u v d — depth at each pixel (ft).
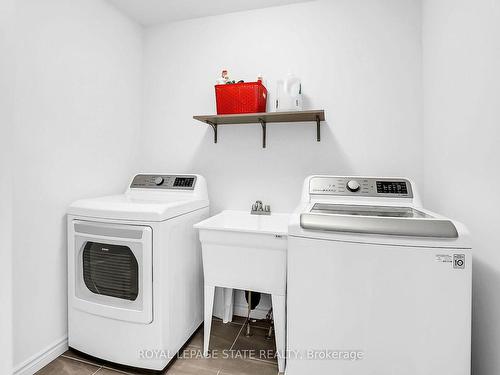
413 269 3.44
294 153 6.89
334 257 3.72
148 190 6.87
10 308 4.58
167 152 7.87
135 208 5.20
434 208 5.41
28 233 5.03
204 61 7.54
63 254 5.72
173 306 5.47
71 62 5.84
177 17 7.55
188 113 7.68
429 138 5.66
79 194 6.09
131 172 7.66
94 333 5.46
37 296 5.20
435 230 3.38
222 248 5.53
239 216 6.95
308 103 6.77
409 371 3.49
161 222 5.04
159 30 7.89
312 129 6.77
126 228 5.11
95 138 6.49
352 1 6.48
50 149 5.41
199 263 6.58
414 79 6.13
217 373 5.26
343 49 6.54
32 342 5.13
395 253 3.49
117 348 5.29
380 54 6.32
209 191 7.54
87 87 6.25
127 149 7.52
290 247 3.90
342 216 3.82
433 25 5.41
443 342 3.39
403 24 6.18
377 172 6.37
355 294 3.65
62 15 5.62
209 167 7.52
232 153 7.34
